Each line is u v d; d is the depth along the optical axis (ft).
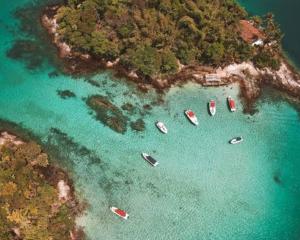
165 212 269.23
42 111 310.86
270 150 314.96
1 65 336.70
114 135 302.86
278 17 424.05
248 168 300.81
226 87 346.54
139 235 256.11
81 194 268.41
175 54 350.43
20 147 274.77
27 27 367.45
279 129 329.72
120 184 277.64
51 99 319.06
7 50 347.97
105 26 354.54
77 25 345.10
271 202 285.84
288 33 407.44
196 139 310.04
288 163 310.24
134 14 360.28
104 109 317.01
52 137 296.10
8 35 359.66
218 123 323.16
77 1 368.48
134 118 314.96
